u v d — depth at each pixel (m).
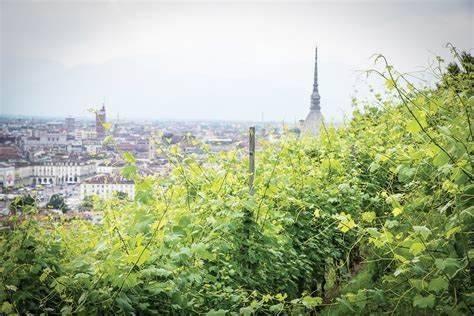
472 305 4.60
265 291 6.65
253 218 6.72
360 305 5.34
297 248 7.86
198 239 6.19
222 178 7.27
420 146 5.98
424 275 5.08
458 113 5.93
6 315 4.43
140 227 5.13
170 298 5.20
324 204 8.41
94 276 4.86
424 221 6.00
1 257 4.86
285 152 9.09
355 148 10.48
